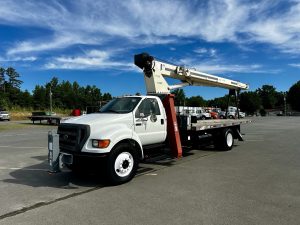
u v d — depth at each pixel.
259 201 5.39
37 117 35.69
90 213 4.86
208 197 5.65
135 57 9.27
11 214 4.85
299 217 4.62
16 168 8.62
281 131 21.66
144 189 6.27
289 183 6.64
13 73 134.62
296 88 117.81
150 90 9.39
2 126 30.53
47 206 5.24
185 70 10.62
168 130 8.64
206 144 11.56
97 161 6.61
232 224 4.35
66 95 121.56
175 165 8.89
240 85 14.70
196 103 102.81
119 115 7.25
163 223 4.41
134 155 7.01
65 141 6.98
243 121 13.48
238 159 9.88
